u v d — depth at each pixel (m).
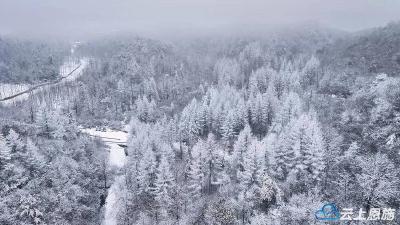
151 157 83.06
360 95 102.19
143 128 107.62
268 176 71.00
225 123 103.69
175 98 161.12
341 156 72.69
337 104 107.62
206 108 114.25
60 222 71.31
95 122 137.38
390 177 60.09
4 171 76.06
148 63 198.75
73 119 129.00
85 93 153.62
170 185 78.00
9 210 68.88
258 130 108.81
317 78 146.75
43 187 77.12
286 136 80.81
